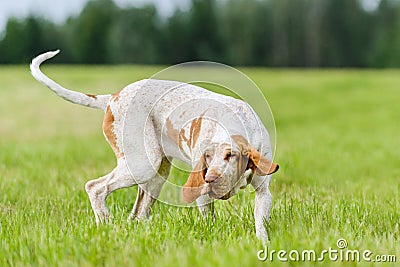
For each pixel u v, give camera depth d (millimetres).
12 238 5402
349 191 8523
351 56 70250
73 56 71375
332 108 27297
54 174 9711
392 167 11828
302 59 71000
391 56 67000
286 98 29766
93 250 4820
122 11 71125
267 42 71125
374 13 70312
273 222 5641
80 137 18641
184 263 4473
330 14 70062
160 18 70875
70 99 6383
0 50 70062
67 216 6703
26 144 15945
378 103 28188
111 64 70500
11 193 8125
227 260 4512
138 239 5145
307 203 6914
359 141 16438
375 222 6109
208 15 69500
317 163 11828
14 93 29266
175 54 70062
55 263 4688
